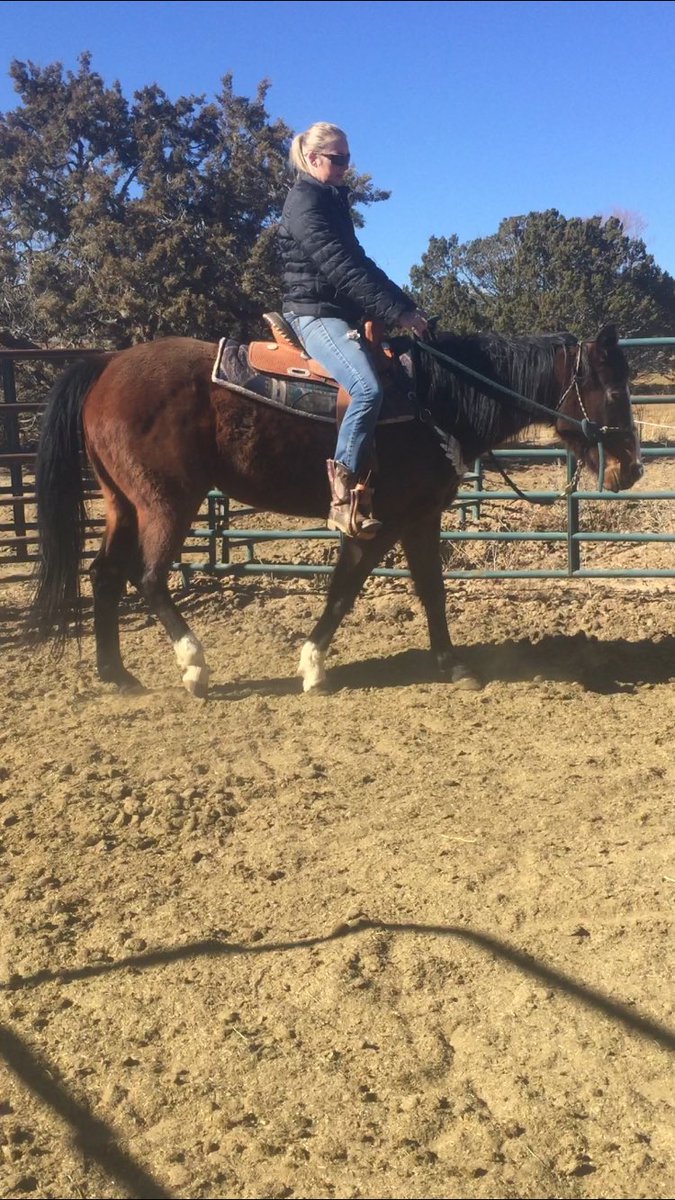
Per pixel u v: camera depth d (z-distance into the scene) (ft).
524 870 11.66
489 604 23.76
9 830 13.07
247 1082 8.45
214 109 97.91
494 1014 9.19
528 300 120.78
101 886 11.68
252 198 95.25
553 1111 8.00
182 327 91.30
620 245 132.26
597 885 11.22
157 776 14.55
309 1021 9.18
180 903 11.24
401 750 15.48
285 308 17.12
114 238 90.74
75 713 17.44
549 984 9.55
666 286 132.77
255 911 11.03
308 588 25.45
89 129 98.68
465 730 16.26
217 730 16.48
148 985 9.78
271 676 19.34
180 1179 7.48
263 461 16.96
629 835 12.46
